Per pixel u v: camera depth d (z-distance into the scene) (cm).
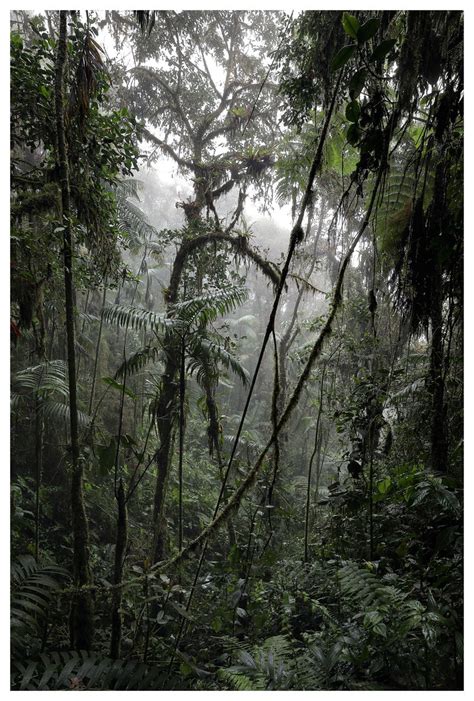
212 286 555
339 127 385
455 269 289
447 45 270
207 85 764
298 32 357
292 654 268
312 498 802
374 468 430
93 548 524
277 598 360
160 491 482
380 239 361
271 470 458
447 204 282
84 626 288
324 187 578
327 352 595
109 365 883
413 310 314
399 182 352
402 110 283
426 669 209
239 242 560
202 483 839
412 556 300
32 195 334
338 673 231
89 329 816
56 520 597
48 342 625
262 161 646
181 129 773
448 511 278
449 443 345
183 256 567
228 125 727
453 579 243
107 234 401
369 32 202
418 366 510
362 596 238
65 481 616
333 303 264
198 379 490
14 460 584
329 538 410
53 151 357
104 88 357
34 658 271
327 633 273
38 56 323
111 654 275
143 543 577
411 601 216
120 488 295
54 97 324
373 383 386
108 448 378
